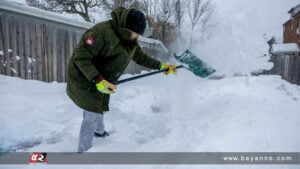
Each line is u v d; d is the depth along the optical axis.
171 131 2.69
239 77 6.92
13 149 2.39
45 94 4.27
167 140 2.42
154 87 5.71
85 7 14.73
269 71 11.30
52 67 5.76
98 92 2.15
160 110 3.76
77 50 1.95
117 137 2.70
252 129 2.25
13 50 4.87
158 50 11.18
